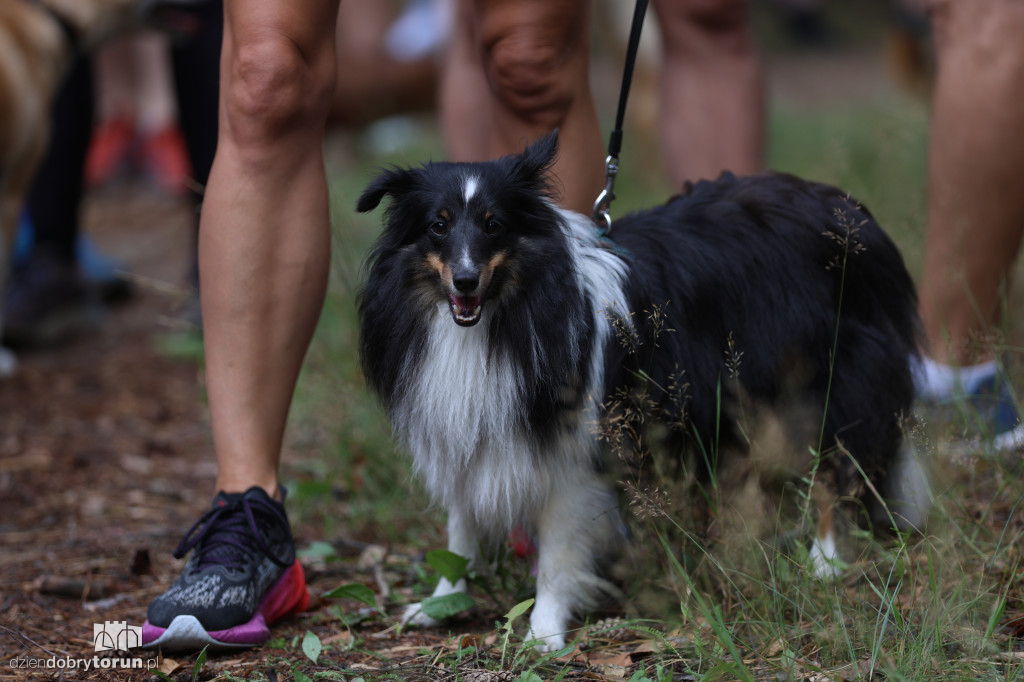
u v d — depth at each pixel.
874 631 3.60
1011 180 5.16
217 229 4.11
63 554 5.14
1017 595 4.00
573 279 3.88
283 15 3.95
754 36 6.68
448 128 7.05
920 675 3.32
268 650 4.03
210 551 4.05
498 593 4.37
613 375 3.96
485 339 3.86
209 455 6.71
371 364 4.11
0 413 7.42
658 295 4.09
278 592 4.23
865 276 4.40
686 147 6.50
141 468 6.43
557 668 3.74
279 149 4.08
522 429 3.84
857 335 4.36
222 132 4.20
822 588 4.03
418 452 4.06
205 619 3.90
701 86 6.43
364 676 3.73
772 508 4.41
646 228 4.30
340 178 13.06
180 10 8.22
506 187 3.84
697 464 4.30
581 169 4.59
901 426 4.43
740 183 4.54
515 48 4.32
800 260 4.29
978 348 5.11
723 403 4.20
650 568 4.33
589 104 4.65
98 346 9.08
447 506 4.22
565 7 4.30
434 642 4.09
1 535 5.40
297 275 4.17
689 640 3.80
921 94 12.10
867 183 8.10
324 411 6.15
